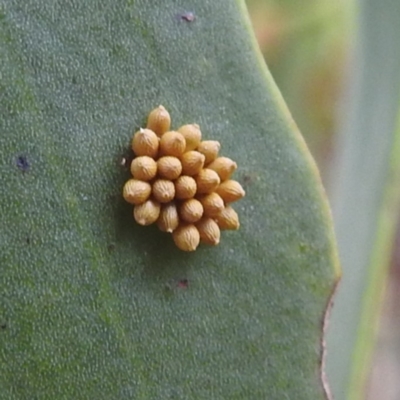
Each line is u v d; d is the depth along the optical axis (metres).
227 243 0.06
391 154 0.07
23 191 0.06
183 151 0.06
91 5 0.06
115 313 0.06
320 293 0.06
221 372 0.06
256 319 0.06
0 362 0.06
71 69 0.06
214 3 0.06
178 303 0.06
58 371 0.06
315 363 0.06
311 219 0.06
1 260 0.06
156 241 0.06
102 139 0.06
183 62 0.06
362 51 0.07
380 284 0.07
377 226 0.07
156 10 0.06
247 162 0.06
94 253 0.06
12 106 0.06
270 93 0.06
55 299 0.06
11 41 0.06
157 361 0.06
